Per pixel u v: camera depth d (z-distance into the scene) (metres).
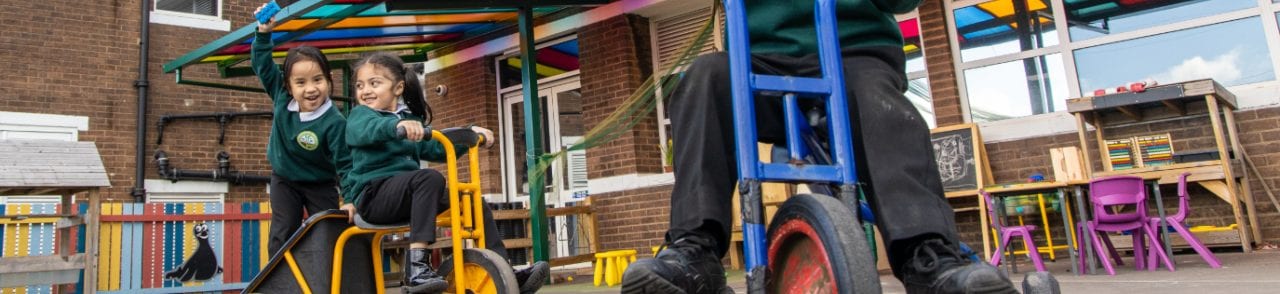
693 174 1.72
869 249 1.38
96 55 10.13
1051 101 6.92
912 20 7.47
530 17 6.77
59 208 6.11
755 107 1.81
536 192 6.64
